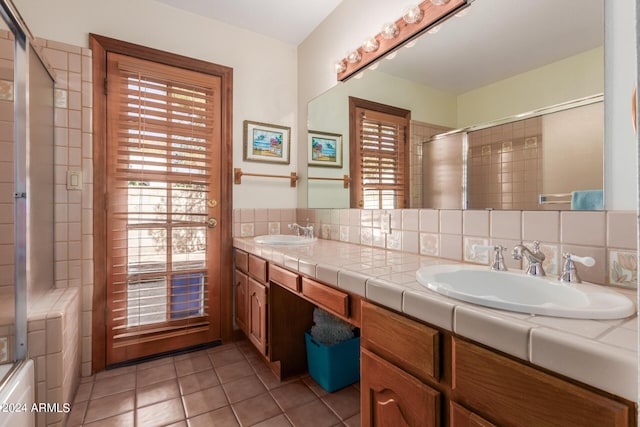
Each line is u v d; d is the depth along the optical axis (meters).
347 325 1.79
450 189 1.36
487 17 1.21
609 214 0.90
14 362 1.19
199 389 1.69
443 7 1.33
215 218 2.24
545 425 0.55
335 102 2.12
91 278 1.83
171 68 2.08
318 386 1.73
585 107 0.95
